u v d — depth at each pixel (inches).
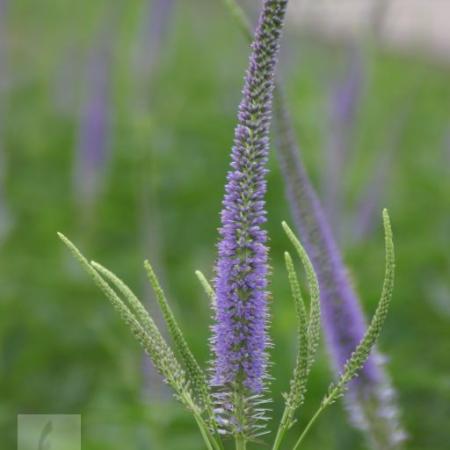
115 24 542.6
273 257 506.3
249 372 141.6
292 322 362.0
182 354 139.6
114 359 404.2
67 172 648.4
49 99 746.2
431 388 346.6
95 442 306.3
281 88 196.2
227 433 143.2
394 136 515.2
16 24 901.2
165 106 670.5
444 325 405.7
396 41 783.1
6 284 451.2
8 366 418.9
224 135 658.8
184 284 463.2
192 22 964.0
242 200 139.6
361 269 443.5
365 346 141.9
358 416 206.7
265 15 135.2
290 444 331.6
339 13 657.0
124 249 529.0
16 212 571.8
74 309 442.0
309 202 197.3
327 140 478.9
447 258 450.6
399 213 564.7
